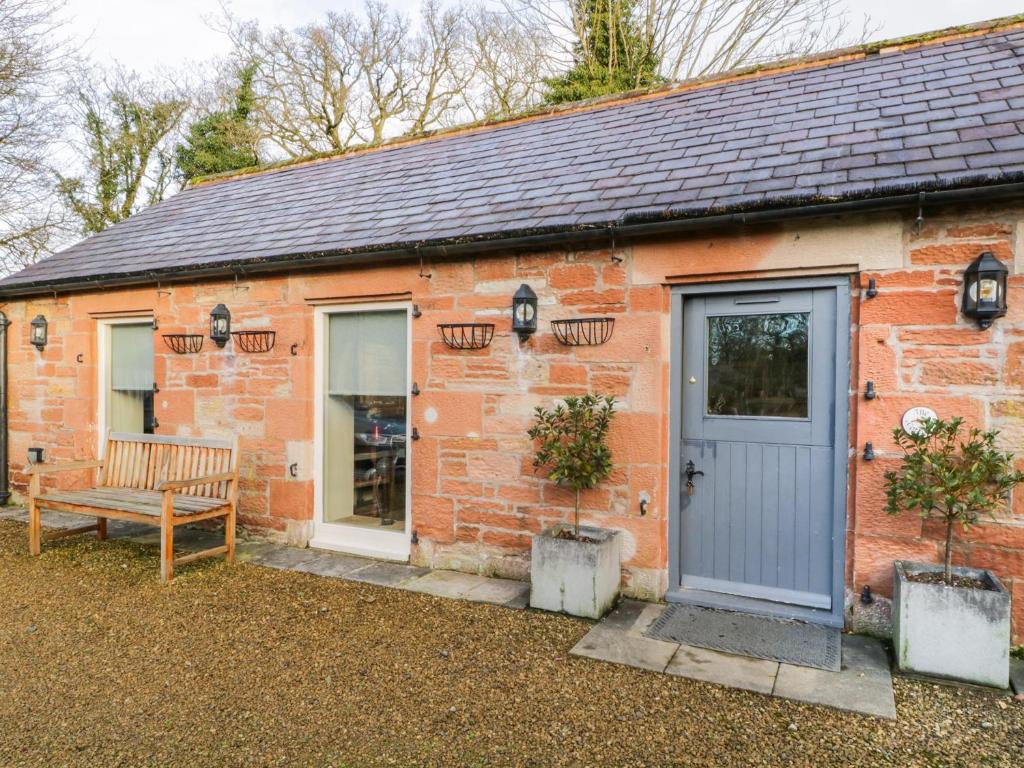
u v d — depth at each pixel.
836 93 5.13
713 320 4.35
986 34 5.34
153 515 4.86
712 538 4.37
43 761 2.62
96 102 16.89
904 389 3.67
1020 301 3.43
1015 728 2.80
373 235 5.38
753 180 4.14
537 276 4.70
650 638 3.75
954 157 3.61
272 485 5.96
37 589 4.71
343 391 5.82
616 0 15.03
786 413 4.14
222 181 9.33
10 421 7.98
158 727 2.87
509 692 3.15
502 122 7.45
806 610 4.04
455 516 5.06
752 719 2.89
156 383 6.66
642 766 2.56
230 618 4.13
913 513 3.65
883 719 2.88
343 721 2.91
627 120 6.20
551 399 4.65
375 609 4.26
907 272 3.65
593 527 4.49
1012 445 3.46
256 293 6.01
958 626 3.18
